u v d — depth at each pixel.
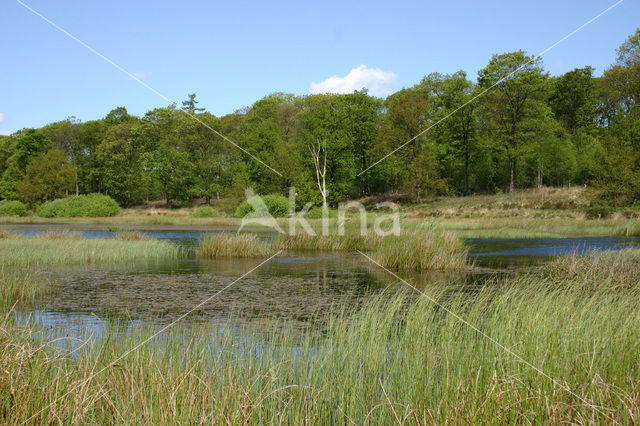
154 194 74.25
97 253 17.69
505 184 56.06
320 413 4.51
